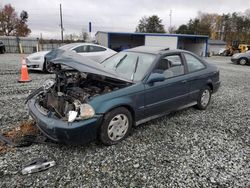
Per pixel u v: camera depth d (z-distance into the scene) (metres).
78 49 8.77
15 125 3.77
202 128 3.96
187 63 4.32
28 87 6.47
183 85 4.11
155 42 27.16
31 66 8.66
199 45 29.78
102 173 2.61
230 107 5.23
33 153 2.96
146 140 3.43
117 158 2.92
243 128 4.04
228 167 2.80
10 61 13.81
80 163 2.78
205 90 4.78
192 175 2.62
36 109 3.22
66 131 2.71
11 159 2.80
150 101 3.58
